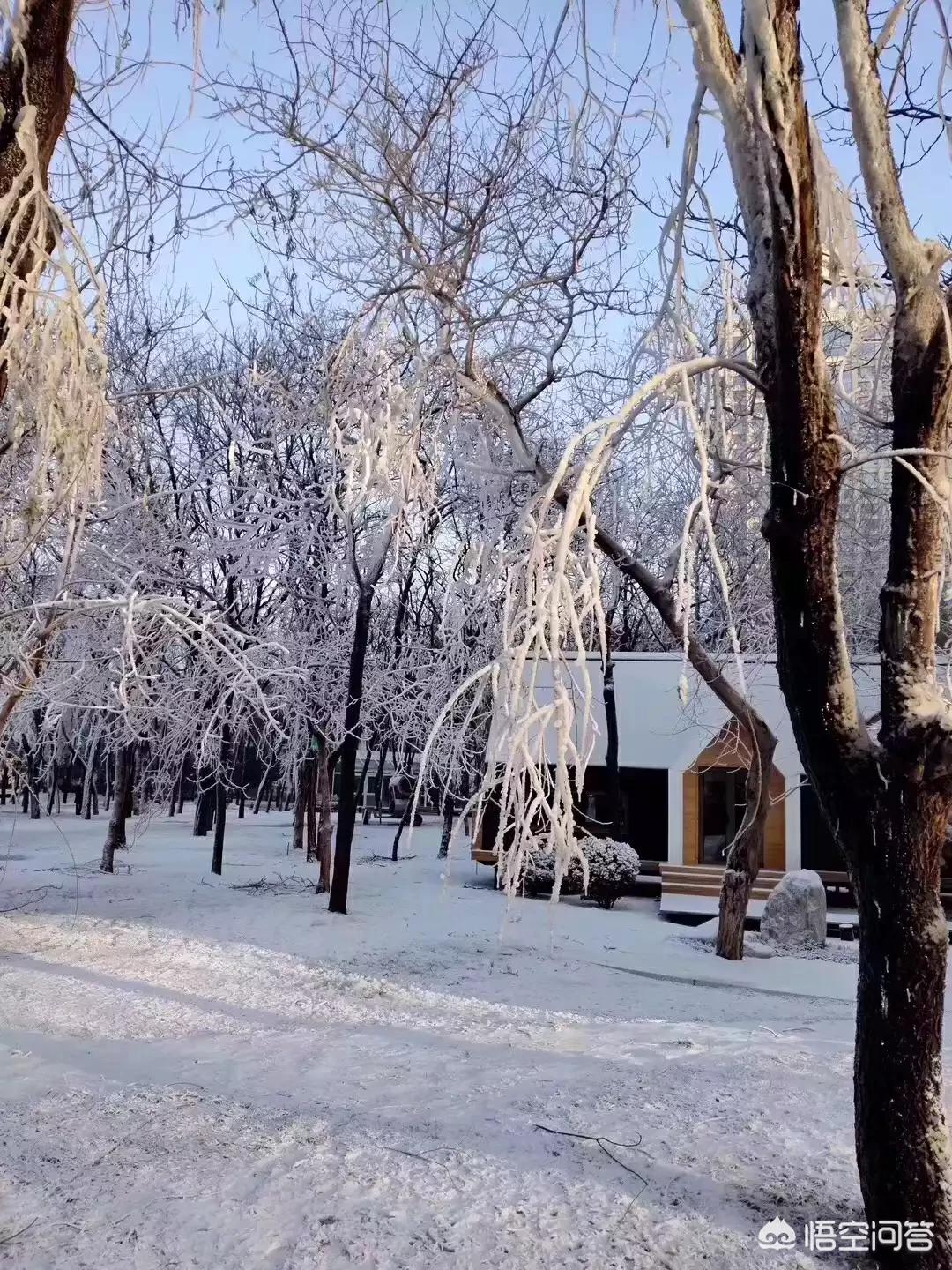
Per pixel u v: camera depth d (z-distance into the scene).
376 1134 5.25
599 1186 4.45
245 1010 8.98
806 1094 5.72
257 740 21.39
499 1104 5.71
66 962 10.96
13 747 18.48
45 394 3.75
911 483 3.92
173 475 19.64
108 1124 5.55
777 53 3.55
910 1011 3.71
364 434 8.90
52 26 3.38
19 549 6.46
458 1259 3.86
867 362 5.21
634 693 19.78
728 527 11.79
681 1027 8.48
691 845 17.64
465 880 19.64
